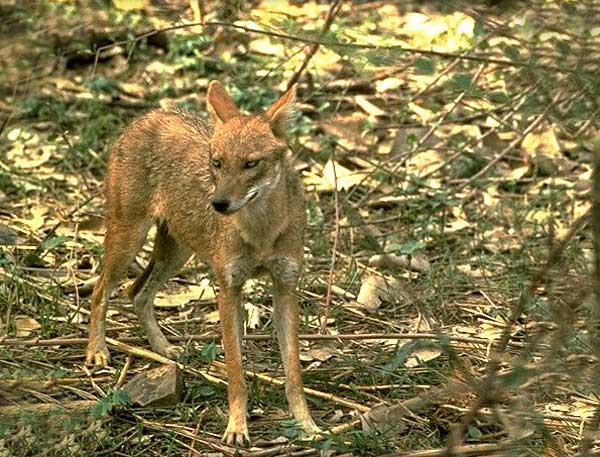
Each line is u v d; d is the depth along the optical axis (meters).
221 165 9.77
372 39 12.30
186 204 10.62
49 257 13.02
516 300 12.07
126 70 17.52
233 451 9.64
